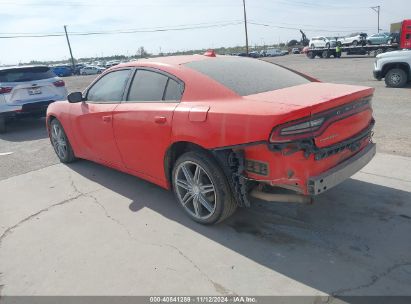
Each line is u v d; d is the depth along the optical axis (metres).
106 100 4.57
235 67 3.86
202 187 3.55
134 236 3.57
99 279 2.97
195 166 3.60
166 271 3.01
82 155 5.39
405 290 2.60
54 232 3.75
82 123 4.94
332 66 24.17
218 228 3.61
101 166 5.66
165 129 3.62
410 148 5.47
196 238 3.46
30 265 3.23
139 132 3.97
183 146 3.68
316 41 41.41
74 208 4.26
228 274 2.91
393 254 3.01
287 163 2.83
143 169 4.21
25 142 7.77
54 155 6.52
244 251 3.20
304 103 2.86
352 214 3.67
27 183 5.18
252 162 3.04
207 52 4.34
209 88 3.42
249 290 2.72
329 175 2.91
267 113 2.82
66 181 5.13
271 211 3.86
